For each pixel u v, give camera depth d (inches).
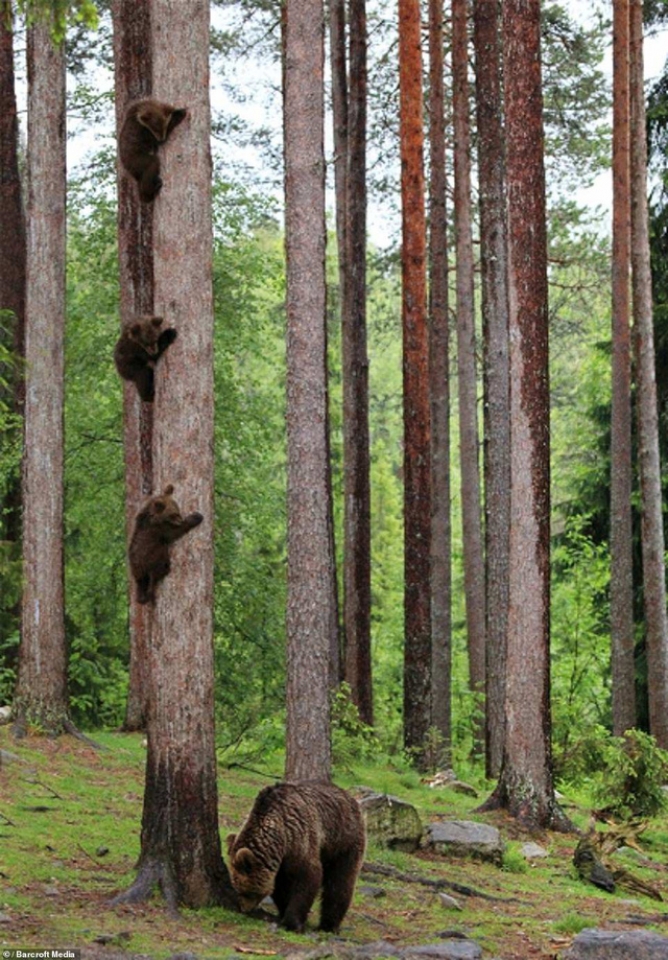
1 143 932.6
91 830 506.0
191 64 430.9
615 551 986.7
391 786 762.2
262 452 1162.6
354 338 976.9
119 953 351.3
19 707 684.1
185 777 418.3
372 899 469.4
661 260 1117.1
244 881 390.3
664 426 1119.6
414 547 912.9
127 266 715.4
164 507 418.3
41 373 690.2
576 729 1011.9
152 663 425.1
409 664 909.8
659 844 689.6
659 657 955.3
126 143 430.9
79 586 1109.7
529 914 485.4
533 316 660.7
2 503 1005.2
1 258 932.0
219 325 1115.9
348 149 981.2
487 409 863.7
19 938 357.1
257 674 1126.4
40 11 457.1
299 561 611.8
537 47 660.7
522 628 665.6
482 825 596.4
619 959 391.2
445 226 1033.5
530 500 665.0
